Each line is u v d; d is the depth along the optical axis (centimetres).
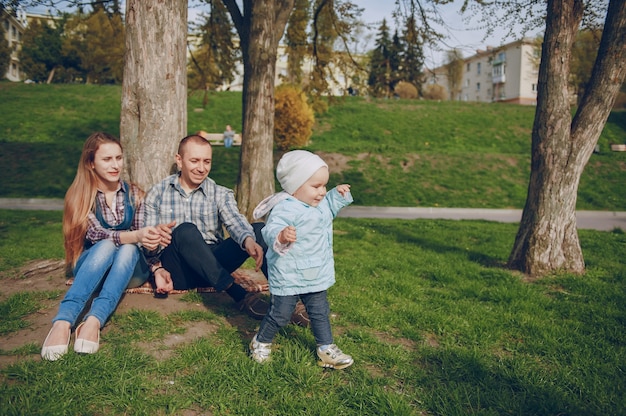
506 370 313
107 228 365
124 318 356
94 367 281
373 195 1873
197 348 312
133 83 460
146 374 283
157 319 358
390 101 3266
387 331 384
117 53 1290
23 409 233
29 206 1545
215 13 1172
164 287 382
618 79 580
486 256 747
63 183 1822
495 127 2898
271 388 272
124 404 250
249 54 821
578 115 605
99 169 348
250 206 829
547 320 425
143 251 396
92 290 327
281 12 838
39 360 292
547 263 616
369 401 264
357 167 2088
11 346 314
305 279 294
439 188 1986
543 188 617
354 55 1283
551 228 614
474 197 1933
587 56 3084
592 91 592
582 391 289
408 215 1641
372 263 641
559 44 588
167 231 333
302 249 294
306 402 262
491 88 7062
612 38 574
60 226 961
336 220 1183
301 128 2231
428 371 311
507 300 490
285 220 289
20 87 3002
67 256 359
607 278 599
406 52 1140
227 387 272
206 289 412
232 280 360
